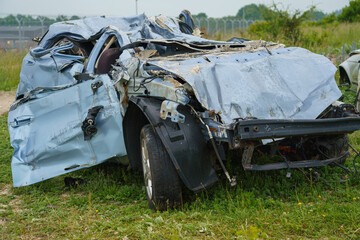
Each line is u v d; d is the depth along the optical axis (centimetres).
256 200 394
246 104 405
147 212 392
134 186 465
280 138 392
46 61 640
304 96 436
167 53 543
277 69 455
